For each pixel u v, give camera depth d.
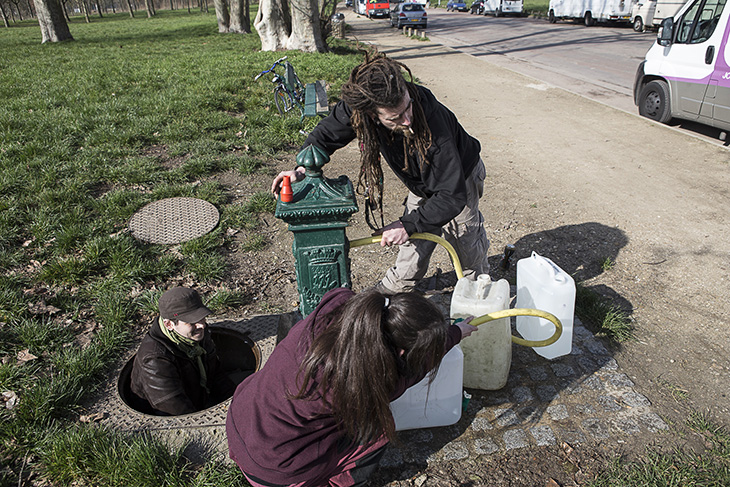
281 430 1.70
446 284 3.76
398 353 1.55
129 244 4.02
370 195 2.47
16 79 10.94
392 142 2.32
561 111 8.62
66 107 7.96
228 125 7.18
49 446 2.33
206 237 4.25
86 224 4.36
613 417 2.53
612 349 3.04
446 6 48.72
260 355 2.85
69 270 3.67
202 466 2.26
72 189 4.86
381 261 4.10
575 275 3.87
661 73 7.46
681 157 6.30
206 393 2.88
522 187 5.52
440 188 2.31
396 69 1.94
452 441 2.41
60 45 20.45
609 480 2.19
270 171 5.75
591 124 7.81
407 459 2.32
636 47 16.45
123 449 2.27
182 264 3.96
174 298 2.49
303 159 2.19
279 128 6.92
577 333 3.14
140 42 21.25
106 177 5.29
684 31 7.06
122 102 8.07
